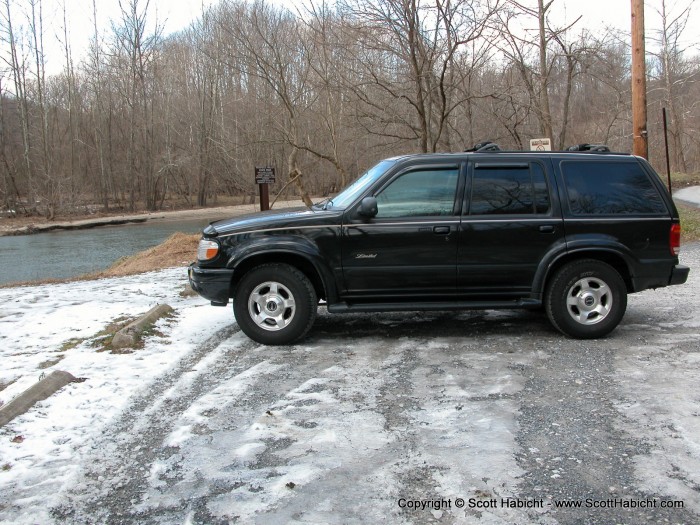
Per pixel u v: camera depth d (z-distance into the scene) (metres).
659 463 3.24
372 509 2.87
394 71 13.47
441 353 5.30
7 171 46.69
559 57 16.89
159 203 53.25
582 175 5.56
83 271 17.62
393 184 5.51
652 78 38.69
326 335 6.05
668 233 5.54
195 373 4.94
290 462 3.36
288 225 5.47
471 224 5.41
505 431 3.68
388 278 5.48
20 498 3.07
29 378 4.82
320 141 24.73
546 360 5.02
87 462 3.45
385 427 3.78
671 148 45.88
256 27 16.23
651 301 7.18
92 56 50.47
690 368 4.70
